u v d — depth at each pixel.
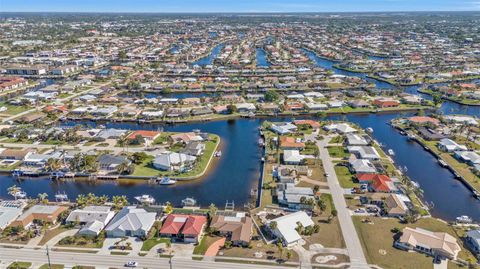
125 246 101.44
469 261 95.19
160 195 134.38
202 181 144.50
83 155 157.50
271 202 126.25
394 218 115.75
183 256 98.19
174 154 156.25
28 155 158.50
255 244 103.25
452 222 115.94
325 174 145.38
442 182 145.00
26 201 126.31
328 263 95.31
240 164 159.50
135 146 174.00
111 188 139.62
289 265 94.69
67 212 116.69
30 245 102.25
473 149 171.50
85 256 97.81
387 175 144.75
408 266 94.12
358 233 107.75
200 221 109.69
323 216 116.56
